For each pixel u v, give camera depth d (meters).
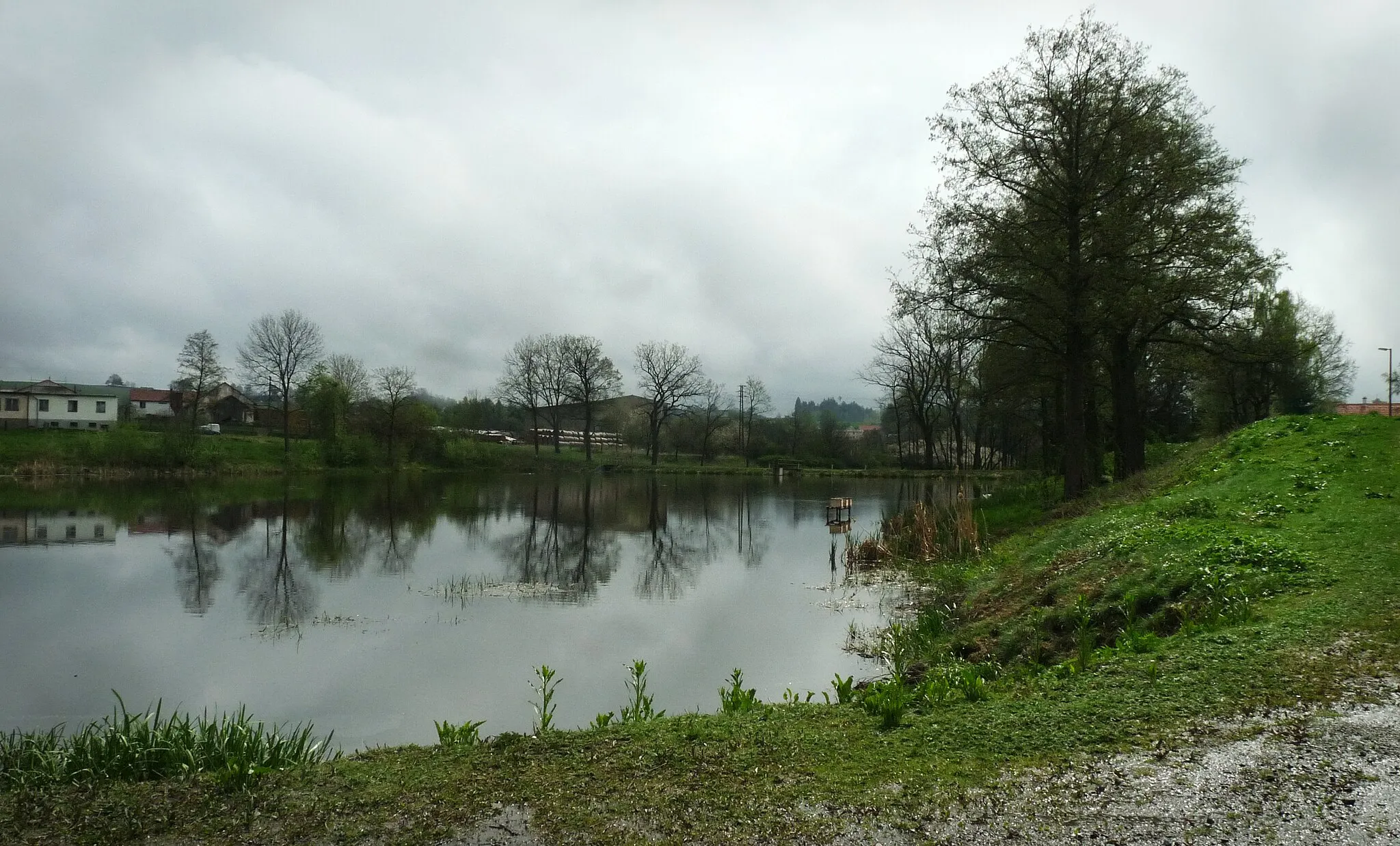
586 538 32.66
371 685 12.54
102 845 4.89
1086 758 5.33
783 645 14.67
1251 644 7.27
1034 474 44.78
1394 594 7.96
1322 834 4.17
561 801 5.17
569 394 88.69
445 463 80.19
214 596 20.12
